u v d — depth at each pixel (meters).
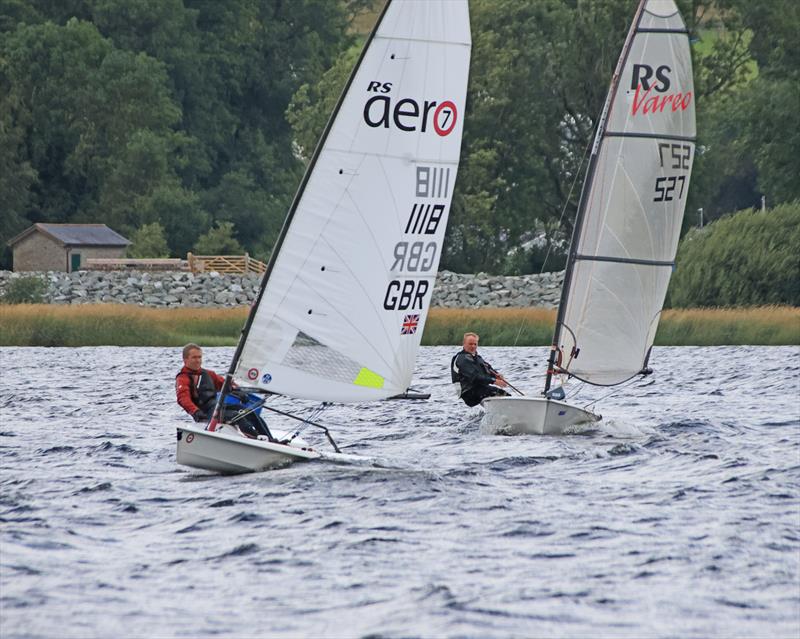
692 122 76.75
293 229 54.53
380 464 59.09
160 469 59.94
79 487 54.81
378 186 54.78
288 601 38.16
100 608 37.50
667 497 52.62
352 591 39.06
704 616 36.75
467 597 38.34
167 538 45.47
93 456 64.38
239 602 38.09
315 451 59.12
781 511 49.84
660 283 76.94
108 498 52.22
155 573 41.06
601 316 75.50
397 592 38.94
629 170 75.25
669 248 76.94
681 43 75.75
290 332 54.72
